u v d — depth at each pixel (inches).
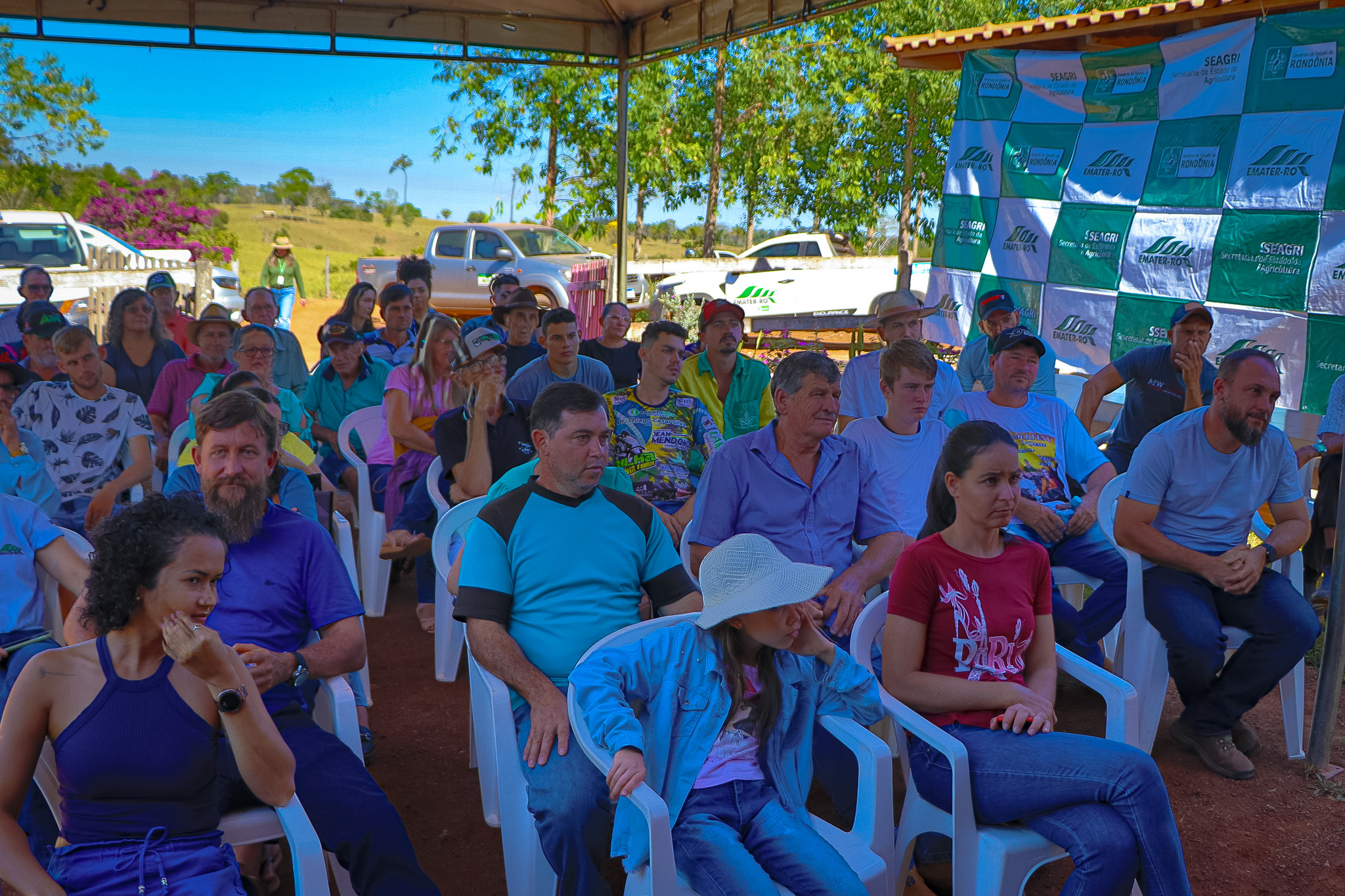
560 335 222.4
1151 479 153.1
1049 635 117.2
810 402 144.6
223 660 83.1
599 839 98.3
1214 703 150.3
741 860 89.7
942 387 214.7
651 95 925.8
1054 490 177.9
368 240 2481.5
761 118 968.3
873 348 603.2
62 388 195.0
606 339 291.3
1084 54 302.5
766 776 99.9
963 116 339.9
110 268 561.3
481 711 127.3
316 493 184.9
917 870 121.0
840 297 763.4
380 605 213.3
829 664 100.0
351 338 251.1
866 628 119.2
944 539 116.3
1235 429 147.3
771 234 1627.7
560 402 116.2
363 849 98.1
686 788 95.5
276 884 116.6
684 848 92.2
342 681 114.5
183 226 1069.1
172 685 84.4
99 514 183.8
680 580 122.7
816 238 817.5
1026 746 103.2
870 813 99.3
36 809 105.5
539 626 116.2
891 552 148.9
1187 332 208.1
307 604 116.0
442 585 177.2
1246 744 157.0
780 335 708.7
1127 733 112.1
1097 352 305.7
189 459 148.7
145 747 82.9
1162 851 96.1
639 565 122.2
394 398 205.3
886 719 147.3
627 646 100.1
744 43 939.3
